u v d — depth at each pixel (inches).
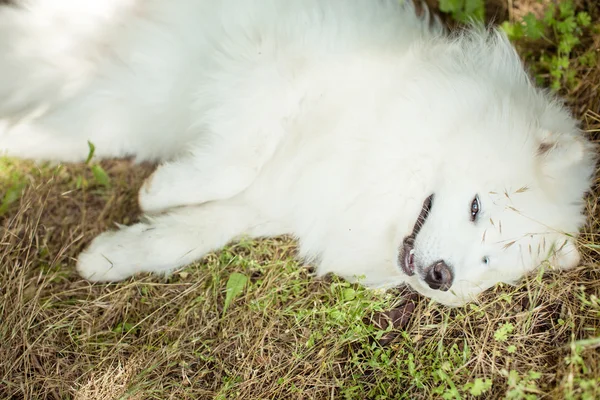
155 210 57.6
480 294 56.8
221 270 59.1
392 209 53.9
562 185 53.7
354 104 53.6
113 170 63.7
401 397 55.7
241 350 57.7
